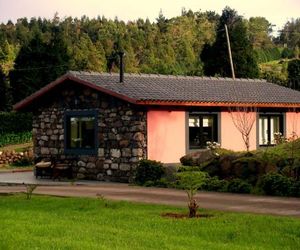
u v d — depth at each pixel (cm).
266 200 1628
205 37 11519
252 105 2536
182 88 2555
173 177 2133
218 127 2522
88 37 10462
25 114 4569
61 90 2566
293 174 1820
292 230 1144
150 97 2259
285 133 2719
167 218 1309
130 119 2305
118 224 1246
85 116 2480
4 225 1240
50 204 1580
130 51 9806
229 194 1792
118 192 1903
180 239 1082
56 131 2595
